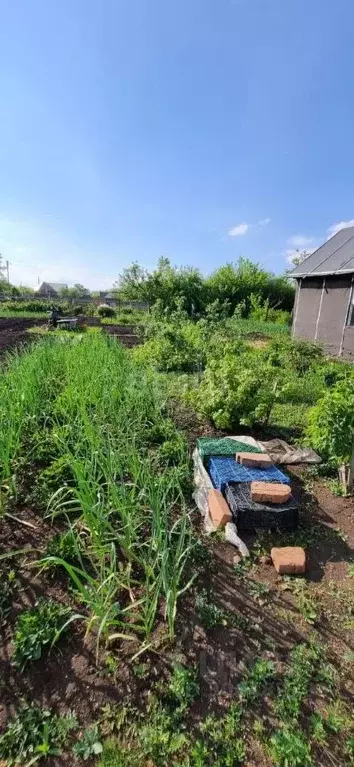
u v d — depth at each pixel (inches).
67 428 143.9
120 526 105.9
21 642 71.1
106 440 131.0
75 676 67.4
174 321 481.7
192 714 62.2
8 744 57.4
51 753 56.4
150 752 56.9
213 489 121.5
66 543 95.3
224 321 450.3
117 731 59.5
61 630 70.2
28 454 136.0
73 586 86.7
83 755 56.4
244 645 74.7
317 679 68.6
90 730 59.3
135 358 326.0
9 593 83.5
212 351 312.2
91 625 77.5
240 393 181.3
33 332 553.0
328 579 93.5
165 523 92.9
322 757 57.2
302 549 99.9
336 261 467.8
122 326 749.3
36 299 1209.4
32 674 67.4
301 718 62.3
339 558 101.3
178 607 82.8
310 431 143.2
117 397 178.2
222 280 1117.1
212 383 192.9
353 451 130.8
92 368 210.7
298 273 537.3
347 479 134.0
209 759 56.2
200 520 114.9
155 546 84.4
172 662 70.5
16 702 62.9
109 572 81.3
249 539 107.0
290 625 79.9
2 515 108.6
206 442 157.3
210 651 73.2
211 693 65.5
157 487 106.7
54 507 104.7
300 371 312.3
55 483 121.0
